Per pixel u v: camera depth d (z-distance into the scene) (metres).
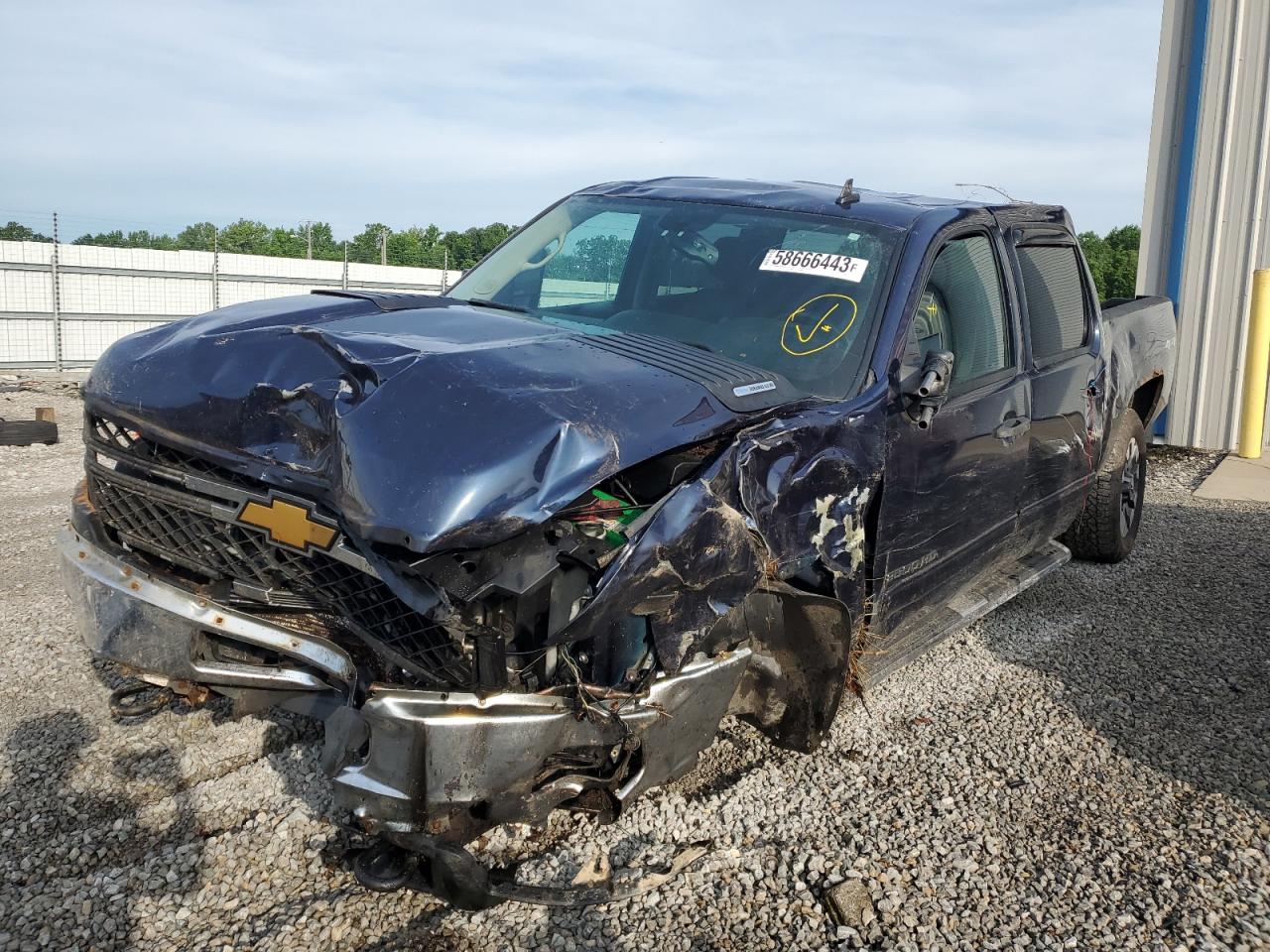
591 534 2.42
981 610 4.25
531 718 2.32
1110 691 4.28
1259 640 5.00
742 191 4.24
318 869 2.72
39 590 4.94
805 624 2.97
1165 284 10.89
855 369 3.33
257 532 2.59
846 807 3.21
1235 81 10.05
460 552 2.28
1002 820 3.19
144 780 3.12
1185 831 3.16
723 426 2.71
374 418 2.42
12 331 17.97
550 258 4.12
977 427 3.82
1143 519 7.62
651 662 2.57
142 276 19.80
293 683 2.72
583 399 2.53
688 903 2.69
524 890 2.54
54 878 2.64
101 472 2.99
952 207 4.16
